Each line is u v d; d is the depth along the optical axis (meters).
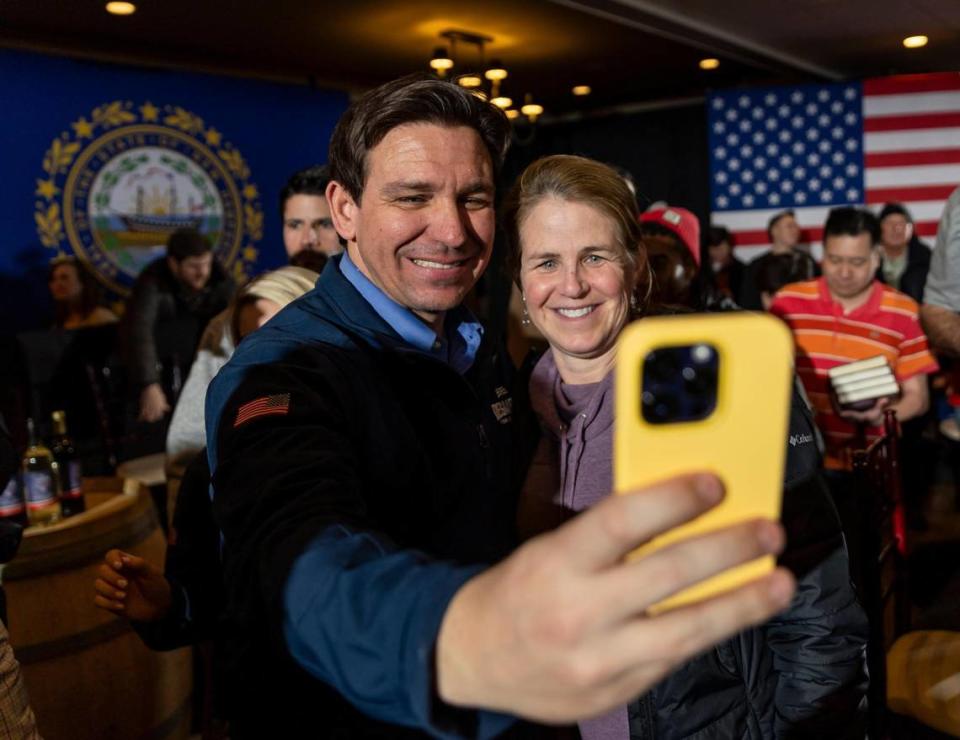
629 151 8.30
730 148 5.98
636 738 1.06
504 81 7.00
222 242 5.71
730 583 0.38
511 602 0.35
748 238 5.99
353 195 1.03
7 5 4.36
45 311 4.88
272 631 0.55
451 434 1.00
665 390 0.49
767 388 0.37
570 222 1.13
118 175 5.18
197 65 5.54
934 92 5.65
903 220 5.33
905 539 2.27
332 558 0.53
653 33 5.43
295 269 1.86
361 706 0.47
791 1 5.10
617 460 0.36
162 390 3.82
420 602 0.43
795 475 1.11
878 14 5.41
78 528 2.05
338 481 0.69
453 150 0.98
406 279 1.01
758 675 1.10
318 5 4.61
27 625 1.97
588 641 0.33
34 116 4.82
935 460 4.73
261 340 0.93
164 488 2.93
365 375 0.93
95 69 5.05
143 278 3.92
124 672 2.10
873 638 1.74
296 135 6.14
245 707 0.92
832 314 2.93
